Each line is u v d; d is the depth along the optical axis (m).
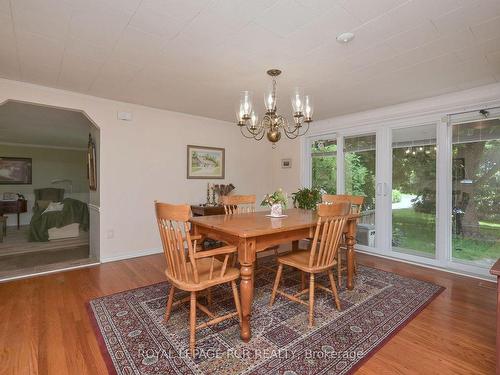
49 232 4.94
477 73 2.65
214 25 1.86
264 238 2.03
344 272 3.21
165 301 2.42
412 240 3.70
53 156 7.53
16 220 6.88
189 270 2.02
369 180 4.12
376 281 2.94
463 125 3.25
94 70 2.62
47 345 1.78
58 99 3.19
